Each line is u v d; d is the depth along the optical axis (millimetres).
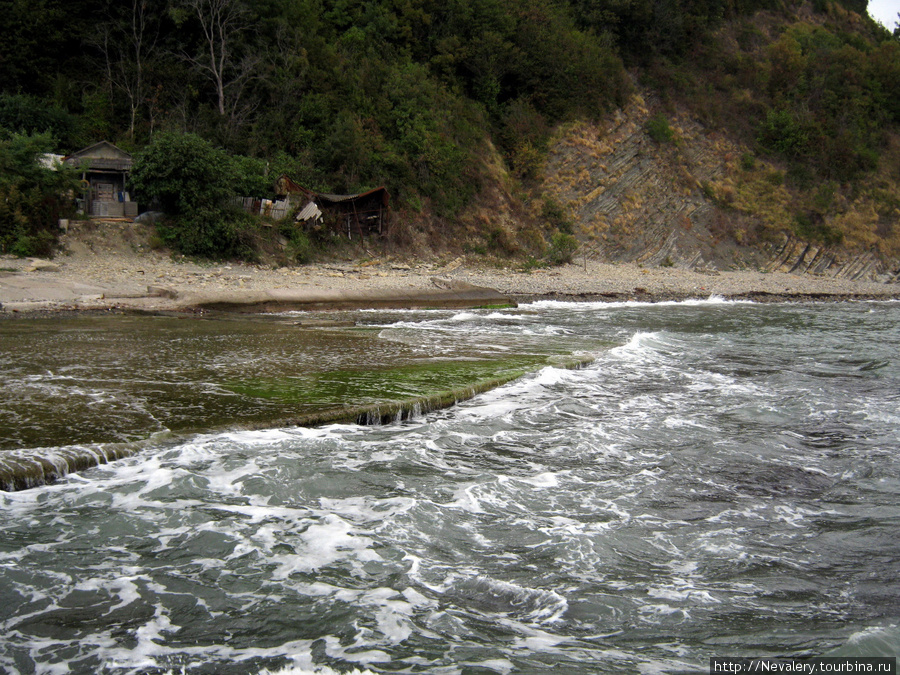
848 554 5727
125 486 6211
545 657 4215
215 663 4066
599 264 38469
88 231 24062
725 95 51500
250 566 5090
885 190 51344
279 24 33625
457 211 35469
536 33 43656
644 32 50188
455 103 38844
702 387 11445
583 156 42562
